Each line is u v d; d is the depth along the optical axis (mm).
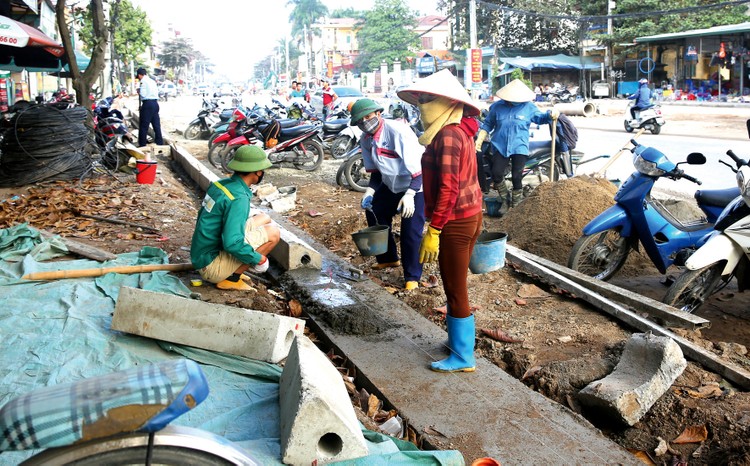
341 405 3184
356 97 31375
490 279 6281
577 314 5387
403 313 5227
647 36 37219
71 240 7012
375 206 6457
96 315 4707
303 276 6129
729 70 34219
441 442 3518
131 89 52562
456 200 4062
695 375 4254
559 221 7363
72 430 2018
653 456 3664
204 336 4160
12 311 4734
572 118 28266
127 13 49906
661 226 6012
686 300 5465
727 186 10836
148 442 2129
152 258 6316
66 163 10523
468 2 37000
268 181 12062
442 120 4047
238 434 3297
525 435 3574
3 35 10141
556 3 44812
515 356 4668
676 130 21266
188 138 20078
